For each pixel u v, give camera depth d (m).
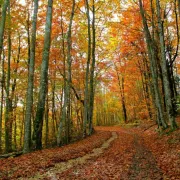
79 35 26.53
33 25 14.70
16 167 9.30
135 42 26.69
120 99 53.69
